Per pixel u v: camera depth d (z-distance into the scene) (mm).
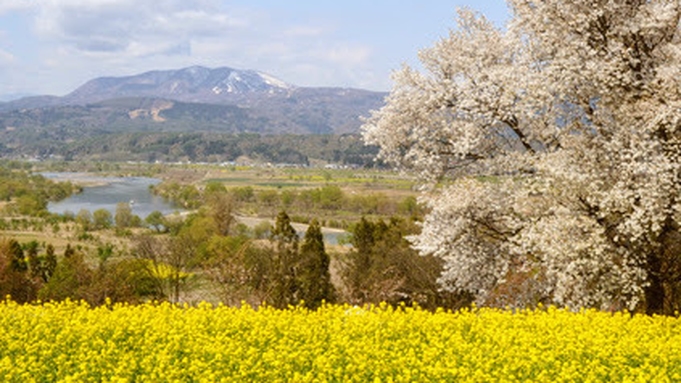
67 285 48250
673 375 13086
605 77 18578
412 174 23062
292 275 45625
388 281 38688
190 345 14477
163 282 53438
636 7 19984
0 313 17125
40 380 13039
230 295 36531
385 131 22516
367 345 14242
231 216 99625
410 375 12766
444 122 21578
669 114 17531
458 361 13625
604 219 19094
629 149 18531
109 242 100750
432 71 22469
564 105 20141
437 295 38688
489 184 21188
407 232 54156
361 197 142375
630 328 16094
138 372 13266
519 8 20297
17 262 63906
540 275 21734
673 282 20156
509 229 21453
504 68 20641
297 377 12414
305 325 15984
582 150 19266
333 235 107688
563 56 19266
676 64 18156
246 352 13781
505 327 16062
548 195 19578
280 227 53969
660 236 19594
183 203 168375
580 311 18344
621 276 18625
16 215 142500
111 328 15906
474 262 21172
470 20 22781
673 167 17609
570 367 12977
